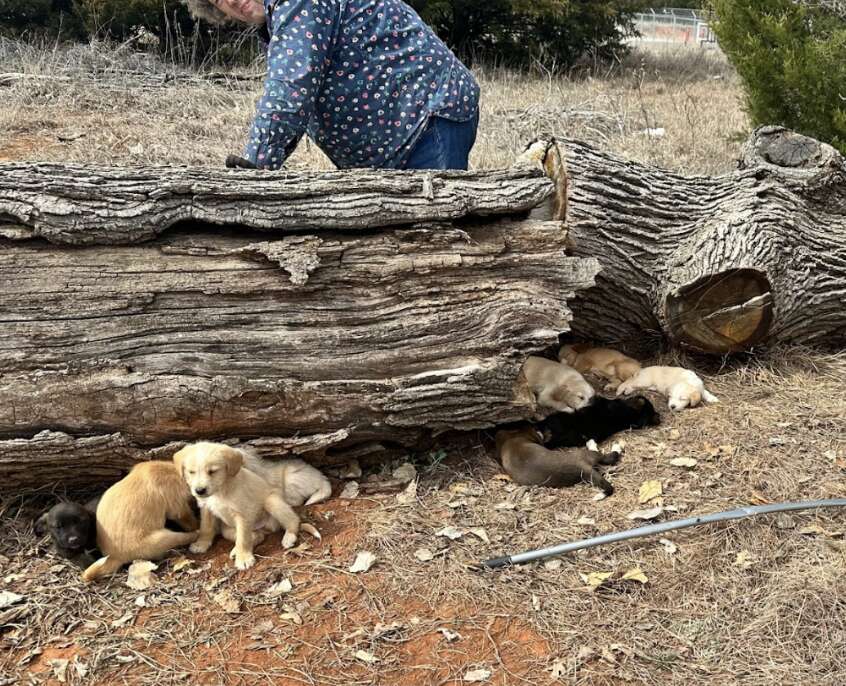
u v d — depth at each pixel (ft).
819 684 10.25
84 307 13.17
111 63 45.42
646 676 10.40
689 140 35.50
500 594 11.81
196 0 16.31
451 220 14.93
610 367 18.37
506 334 14.69
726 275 17.38
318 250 13.98
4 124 33.58
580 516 13.57
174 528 13.34
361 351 14.15
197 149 31.71
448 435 15.65
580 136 35.63
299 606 11.64
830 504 13.35
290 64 14.62
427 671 10.53
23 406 12.65
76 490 13.91
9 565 12.48
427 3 67.56
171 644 11.00
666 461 15.05
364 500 14.12
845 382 17.88
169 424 13.21
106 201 13.26
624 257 17.74
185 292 13.56
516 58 71.77
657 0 105.50
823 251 18.35
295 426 13.82
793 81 27.58
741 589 11.84
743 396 17.35
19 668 10.62
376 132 16.07
